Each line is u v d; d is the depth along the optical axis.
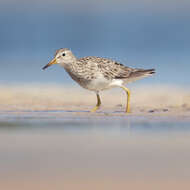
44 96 20.69
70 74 17.58
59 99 20.00
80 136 11.97
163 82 25.59
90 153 10.15
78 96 20.91
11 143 11.08
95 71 16.94
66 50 17.28
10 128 13.12
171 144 10.98
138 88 23.25
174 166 9.10
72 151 10.29
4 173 8.50
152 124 13.80
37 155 9.95
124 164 9.25
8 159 9.58
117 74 17.22
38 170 8.75
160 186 7.82
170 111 16.56
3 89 22.70
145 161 9.47
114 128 13.16
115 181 8.09
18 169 8.80
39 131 12.65
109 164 9.23
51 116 15.55
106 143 11.11
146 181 8.09
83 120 14.70
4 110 16.94
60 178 8.22
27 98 20.08
